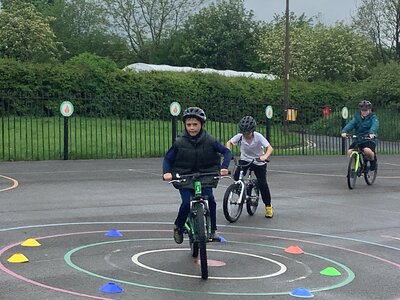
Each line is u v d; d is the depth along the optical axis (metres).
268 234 8.68
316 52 46.62
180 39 61.50
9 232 8.16
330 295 5.82
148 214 9.90
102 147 21.20
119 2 61.91
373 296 5.84
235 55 60.16
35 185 12.93
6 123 25.83
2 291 5.53
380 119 29.02
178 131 24.75
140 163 18.14
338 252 7.70
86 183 13.49
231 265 6.82
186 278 6.20
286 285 6.11
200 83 34.50
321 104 37.56
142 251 7.32
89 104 26.03
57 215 9.54
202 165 6.85
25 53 43.69
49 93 29.42
